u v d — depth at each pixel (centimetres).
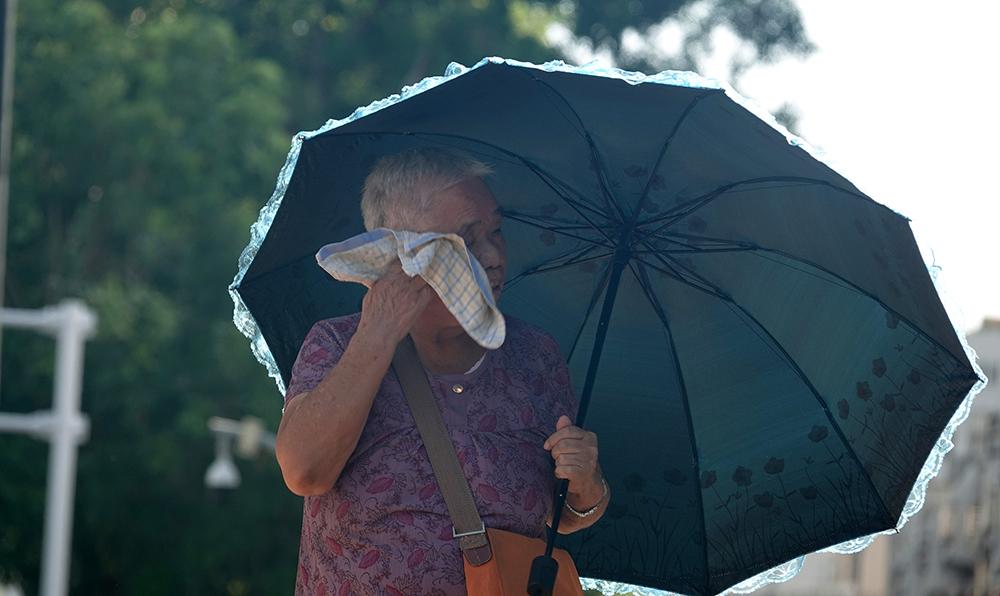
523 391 1082
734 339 1181
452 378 1058
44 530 8588
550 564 995
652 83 995
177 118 8594
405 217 1041
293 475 1007
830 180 1037
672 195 1134
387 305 999
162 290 8650
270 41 10262
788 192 1091
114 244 8750
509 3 10312
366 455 1028
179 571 8525
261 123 8688
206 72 8706
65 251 8694
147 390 8312
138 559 8575
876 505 1159
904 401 1130
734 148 1054
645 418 1206
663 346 1198
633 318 1202
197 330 8475
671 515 1209
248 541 8612
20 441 8506
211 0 10125
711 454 1197
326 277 1189
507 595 998
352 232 1171
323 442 990
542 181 1155
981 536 2723
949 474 2814
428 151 1055
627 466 1216
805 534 1179
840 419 1161
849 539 1169
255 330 1166
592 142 1101
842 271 1118
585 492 1084
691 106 1019
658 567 1216
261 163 8644
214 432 7288
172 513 8556
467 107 1065
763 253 1151
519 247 1207
